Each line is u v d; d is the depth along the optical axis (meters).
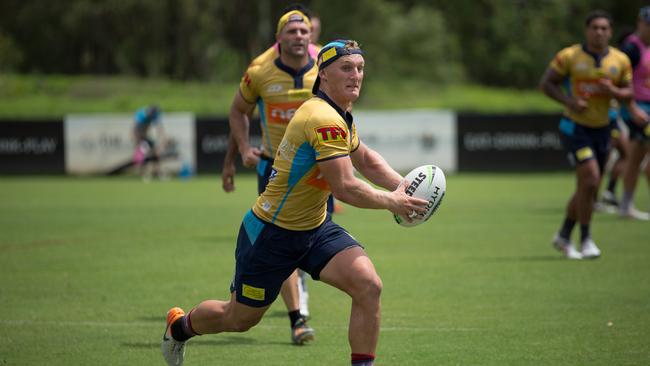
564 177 89.12
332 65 19.09
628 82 39.31
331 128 18.84
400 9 187.12
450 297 31.17
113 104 129.38
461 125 94.06
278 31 27.20
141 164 94.19
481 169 94.25
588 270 36.16
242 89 27.70
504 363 22.50
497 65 189.38
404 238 47.47
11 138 97.06
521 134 93.88
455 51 185.38
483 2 195.25
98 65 186.00
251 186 84.62
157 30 179.62
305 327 25.16
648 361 22.52
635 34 51.69
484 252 41.84
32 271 37.34
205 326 21.02
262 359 23.38
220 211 61.97
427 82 160.12
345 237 20.05
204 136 96.25
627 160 56.00
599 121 38.56
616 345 24.16
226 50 180.62
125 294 32.34
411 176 19.84
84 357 23.75
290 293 25.23
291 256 19.94
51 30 182.62
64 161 97.12
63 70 186.00
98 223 54.91
